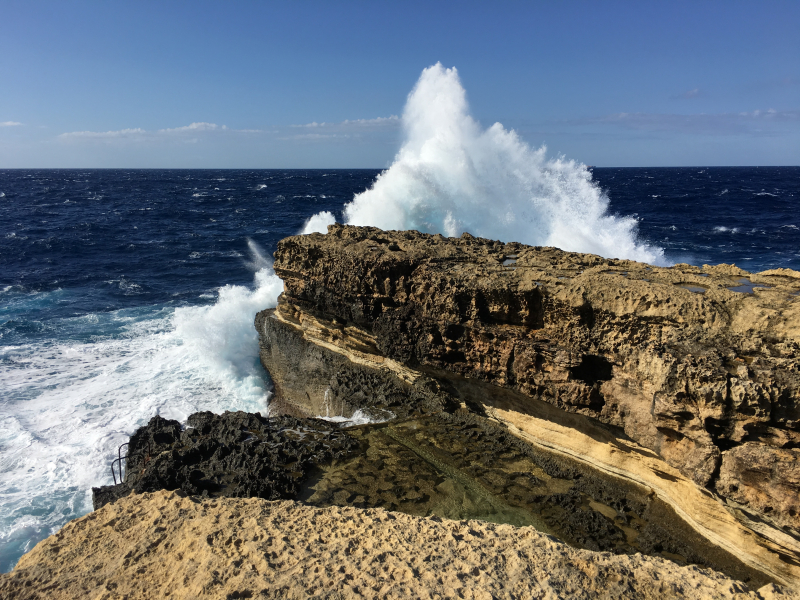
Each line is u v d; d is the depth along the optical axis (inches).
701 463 326.3
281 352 738.8
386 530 286.7
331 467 454.0
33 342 912.3
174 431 515.8
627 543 368.2
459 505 407.8
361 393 593.3
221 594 233.8
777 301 369.7
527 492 422.0
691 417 334.3
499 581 245.4
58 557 266.8
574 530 381.1
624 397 387.5
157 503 313.1
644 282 416.8
